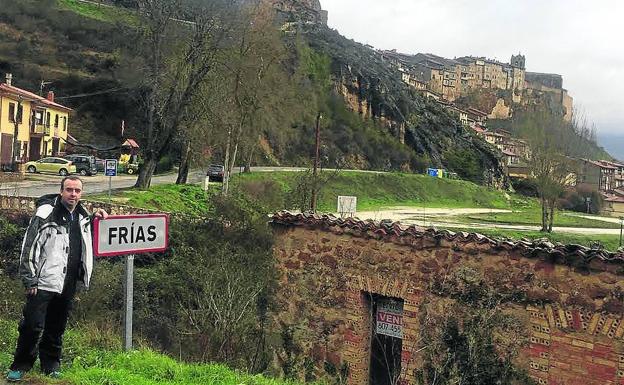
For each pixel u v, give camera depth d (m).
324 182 37.00
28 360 5.41
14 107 49.00
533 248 7.39
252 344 9.65
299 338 9.55
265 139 82.56
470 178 110.31
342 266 9.22
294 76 82.56
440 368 7.79
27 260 5.27
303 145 88.06
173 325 12.45
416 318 8.38
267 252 15.21
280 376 9.44
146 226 6.12
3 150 47.28
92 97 68.06
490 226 48.84
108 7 81.69
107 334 8.38
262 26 39.91
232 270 12.45
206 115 36.56
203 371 6.34
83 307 11.34
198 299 11.20
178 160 56.12
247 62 38.00
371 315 9.14
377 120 107.81
